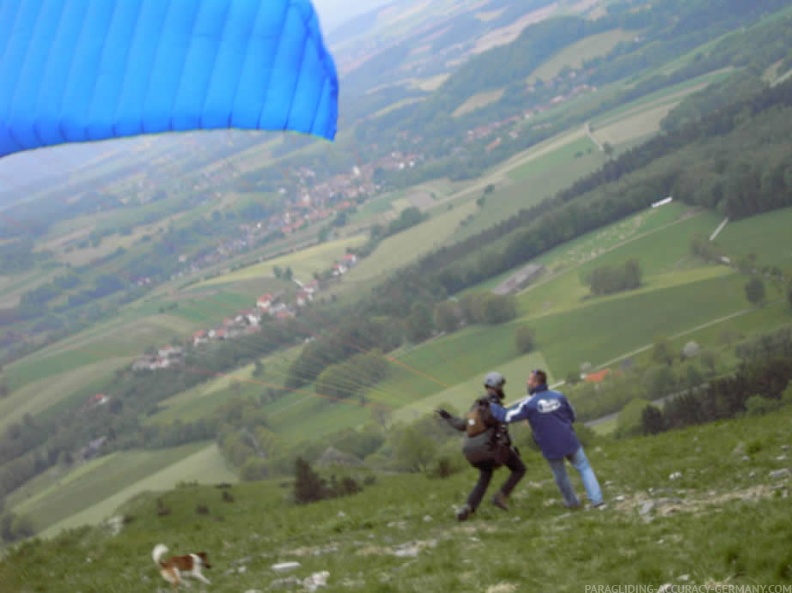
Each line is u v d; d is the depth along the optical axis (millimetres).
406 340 126312
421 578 8812
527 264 176375
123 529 20953
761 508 8898
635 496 12055
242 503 34250
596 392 111438
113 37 11164
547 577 8242
